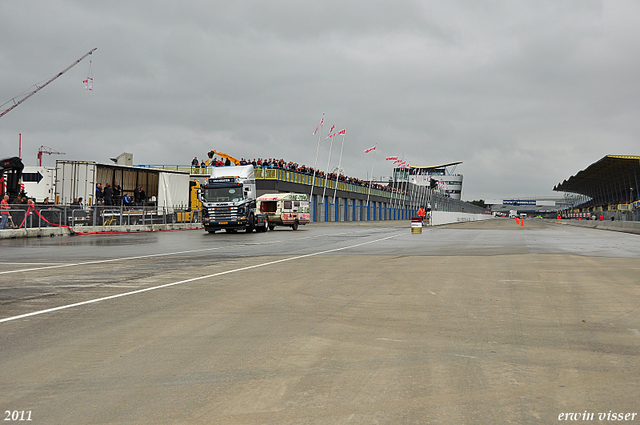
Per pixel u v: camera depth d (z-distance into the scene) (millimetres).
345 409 3812
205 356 5168
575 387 4289
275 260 14664
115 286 9727
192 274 11484
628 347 5527
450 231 37125
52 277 10992
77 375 4586
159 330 6266
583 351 5367
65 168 30922
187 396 4074
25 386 4309
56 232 27938
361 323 6668
